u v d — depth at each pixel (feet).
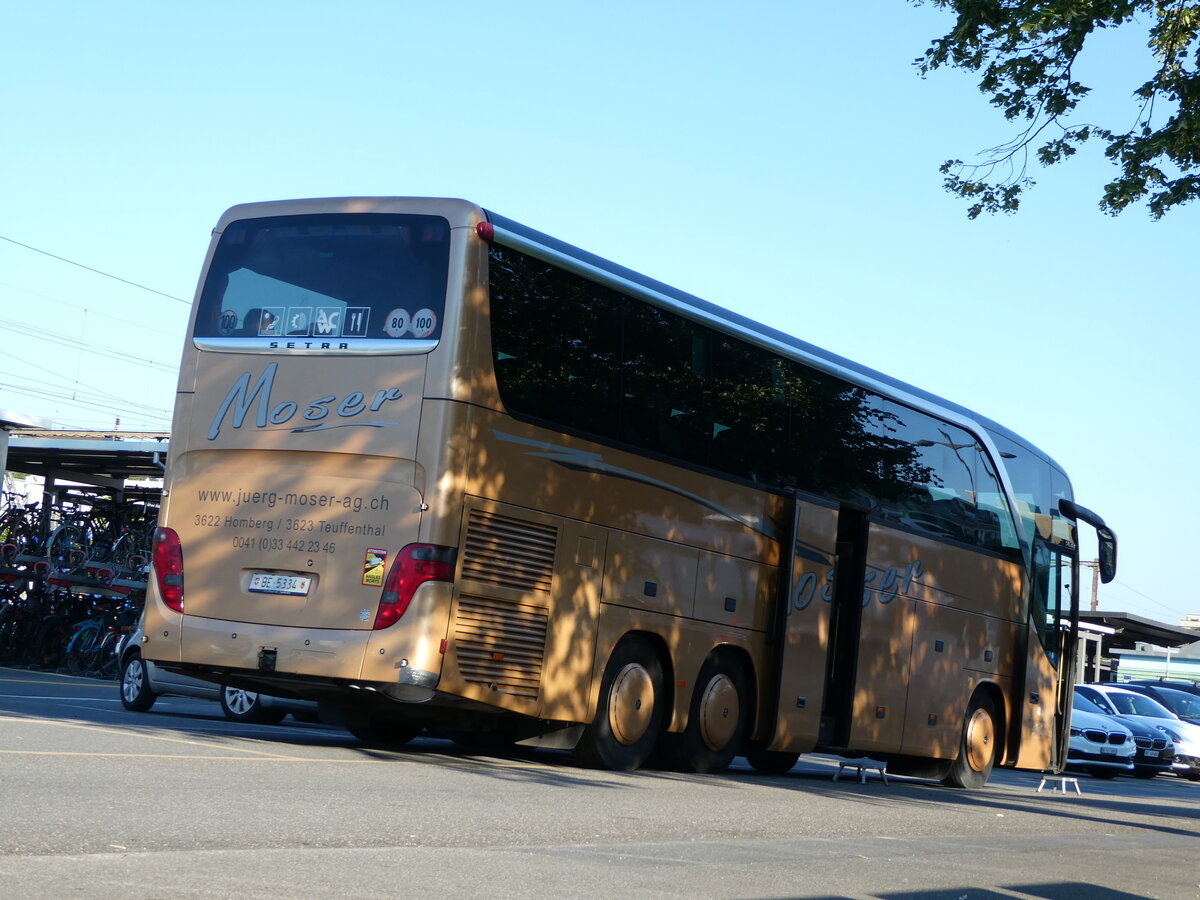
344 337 37.04
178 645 37.58
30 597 88.69
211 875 17.17
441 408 35.63
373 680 35.24
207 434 38.11
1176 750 104.83
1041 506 62.39
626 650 41.32
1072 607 63.93
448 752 44.39
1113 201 48.16
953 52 49.49
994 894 22.86
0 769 25.27
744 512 45.34
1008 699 59.57
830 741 49.85
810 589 47.80
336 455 36.52
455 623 35.60
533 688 37.73
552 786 33.86
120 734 35.99
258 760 32.27
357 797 26.89
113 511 90.17
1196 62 47.34
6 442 86.89
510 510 37.01
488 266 36.73
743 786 41.88
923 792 51.34
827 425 49.16
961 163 51.44
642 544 41.22
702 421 43.73
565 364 38.83
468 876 19.04
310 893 16.56
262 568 36.99
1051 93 49.34
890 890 21.83
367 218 37.68
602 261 40.78
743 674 46.11
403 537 35.47
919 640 53.57
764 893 19.95
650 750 42.55
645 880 20.20
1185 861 32.32
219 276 39.04
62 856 17.53
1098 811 49.93
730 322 45.16
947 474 55.67
